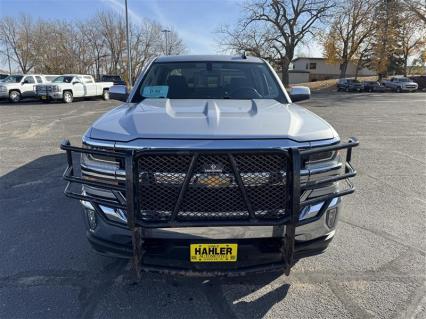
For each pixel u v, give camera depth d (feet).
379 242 11.76
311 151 7.50
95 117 46.37
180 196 7.18
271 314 8.32
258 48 156.04
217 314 8.33
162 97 11.71
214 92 12.08
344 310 8.45
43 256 10.80
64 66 214.69
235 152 7.06
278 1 150.00
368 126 39.68
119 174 7.61
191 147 7.18
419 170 20.62
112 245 8.14
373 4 166.40
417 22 134.10
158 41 222.89
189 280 9.61
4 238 11.91
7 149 25.70
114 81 104.01
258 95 12.07
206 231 7.51
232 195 7.29
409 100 92.12
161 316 8.25
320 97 107.55
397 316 8.24
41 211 14.12
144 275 9.80
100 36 217.15
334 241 11.81
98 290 9.17
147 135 7.45
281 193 7.38
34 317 8.14
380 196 16.14
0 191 16.43
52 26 214.90
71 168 8.51
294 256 8.24
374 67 181.57
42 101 75.10
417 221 13.44
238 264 7.75
